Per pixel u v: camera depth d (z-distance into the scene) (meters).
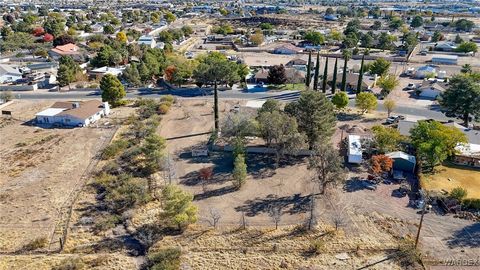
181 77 114.56
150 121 87.75
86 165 68.81
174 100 103.12
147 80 120.62
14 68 128.88
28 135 82.06
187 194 53.59
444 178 63.16
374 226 51.34
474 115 84.75
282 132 65.88
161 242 48.53
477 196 57.81
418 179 62.19
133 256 46.56
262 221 52.56
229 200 57.56
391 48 178.62
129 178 62.66
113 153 72.25
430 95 107.25
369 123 87.44
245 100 103.94
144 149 69.44
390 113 93.88
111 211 54.97
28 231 51.09
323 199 57.50
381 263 44.84
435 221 52.31
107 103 95.00
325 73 105.19
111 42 166.25
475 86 82.50
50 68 138.38
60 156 72.38
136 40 187.12
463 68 127.81
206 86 116.88
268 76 116.19
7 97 103.25
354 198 57.66
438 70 136.75
